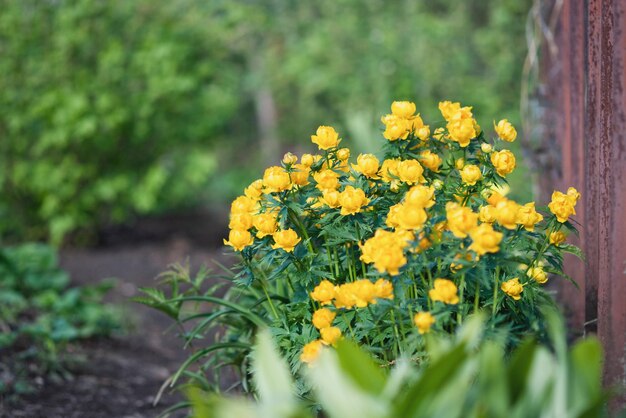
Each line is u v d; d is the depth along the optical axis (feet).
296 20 28.30
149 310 18.10
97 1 23.12
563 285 11.82
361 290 7.06
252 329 9.97
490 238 6.86
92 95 23.24
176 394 12.89
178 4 23.93
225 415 5.57
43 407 11.78
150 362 14.64
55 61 23.03
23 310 15.66
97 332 15.52
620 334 8.61
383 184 8.33
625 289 8.54
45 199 23.62
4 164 23.56
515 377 5.68
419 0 25.94
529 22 13.73
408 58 24.89
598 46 9.51
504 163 7.99
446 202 8.23
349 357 5.68
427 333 6.98
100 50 23.34
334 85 25.70
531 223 7.61
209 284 17.79
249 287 9.79
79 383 13.01
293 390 7.93
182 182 24.62
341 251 8.70
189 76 23.06
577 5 10.72
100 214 25.03
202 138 24.18
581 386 5.61
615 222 8.57
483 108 23.43
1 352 13.51
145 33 23.53
